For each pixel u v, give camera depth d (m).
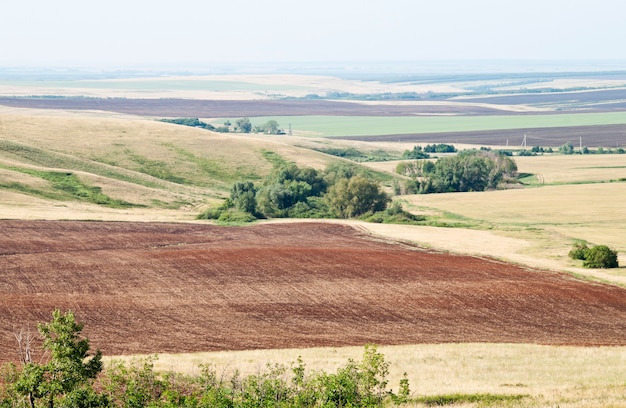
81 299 68.38
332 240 104.44
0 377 34.34
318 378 33.28
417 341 55.47
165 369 41.06
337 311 65.62
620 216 126.50
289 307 66.88
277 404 32.94
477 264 86.94
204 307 66.31
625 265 87.69
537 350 50.38
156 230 109.44
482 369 44.06
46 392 30.44
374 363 34.06
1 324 58.53
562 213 129.88
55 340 30.84
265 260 87.44
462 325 61.44
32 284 74.19
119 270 81.25
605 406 34.41
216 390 34.28
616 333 59.56
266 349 51.34
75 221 112.38
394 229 115.38
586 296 71.88
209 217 126.81
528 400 36.09
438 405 36.09
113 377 33.34
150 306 66.31
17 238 97.81
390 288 74.56
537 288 74.88
